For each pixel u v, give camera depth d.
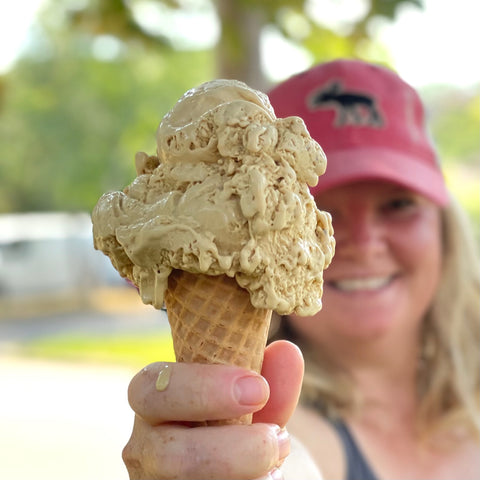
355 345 0.73
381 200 0.71
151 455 0.44
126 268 0.46
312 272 0.45
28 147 3.84
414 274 0.73
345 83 0.71
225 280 0.45
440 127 3.36
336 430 0.70
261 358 0.48
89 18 1.29
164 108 3.32
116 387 1.78
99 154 3.48
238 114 0.44
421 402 0.76
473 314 0.83
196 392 0.43
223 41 1.16
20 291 3.54
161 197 0.45
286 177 0.44
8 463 1.21
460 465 0.73
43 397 1.69
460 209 0.82
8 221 4.21
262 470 0.43
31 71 3.49
